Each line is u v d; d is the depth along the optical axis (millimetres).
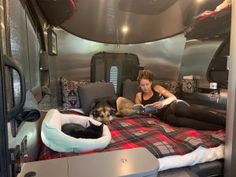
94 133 1380
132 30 2914
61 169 740
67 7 1924
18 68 712
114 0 2561
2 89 576
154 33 2996
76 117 1622
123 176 709
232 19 1340
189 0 2600
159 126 1852
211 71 2582
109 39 2879
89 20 2686
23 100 728
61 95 2580
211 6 2525
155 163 792
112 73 2912
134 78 2996
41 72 1937
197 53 2836
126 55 2951
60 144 1220
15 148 667
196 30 2596
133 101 2529
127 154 860
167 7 2641
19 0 1158
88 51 2824
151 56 3072
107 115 1969
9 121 688
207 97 2578
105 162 791
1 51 578
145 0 2510
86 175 704
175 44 3111
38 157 1244
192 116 1900
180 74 3182
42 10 1912
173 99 2205
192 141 1457
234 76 1345
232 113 1365
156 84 2555
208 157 1415
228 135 1396
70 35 2715
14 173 641
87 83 2623
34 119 845
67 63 2754
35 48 1688
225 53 2410
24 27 1284
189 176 1281
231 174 1389
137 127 1818
